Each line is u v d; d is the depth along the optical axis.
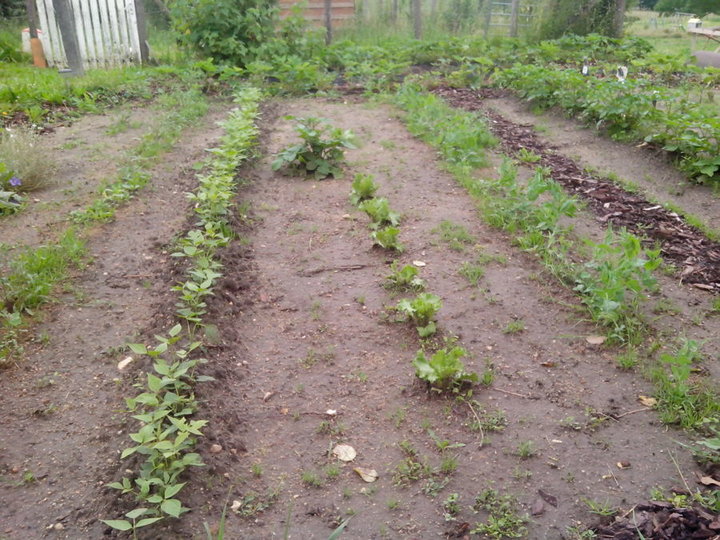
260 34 13.24
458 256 5.46
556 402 3.83
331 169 7.29
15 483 3.21
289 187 7.02
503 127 9.66
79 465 3.33
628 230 6.10
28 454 3.40
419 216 6.23
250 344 4.35
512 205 6.18
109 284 5.00
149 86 11.62
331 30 15.67
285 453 3.46
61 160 7.62
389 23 17.69
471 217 6.21
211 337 4.24
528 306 4.76
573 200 5.62
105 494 3.13
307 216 6.28
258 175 7.33
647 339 4.39
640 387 3.95
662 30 24.00
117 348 4.22
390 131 9.17
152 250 5.53
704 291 5.03
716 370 4.09
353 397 3.88
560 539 2.95
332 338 4.42
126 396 3.81
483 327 4.52
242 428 3.61
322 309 4.73
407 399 3.86
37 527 2.97
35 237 5.65
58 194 6.62
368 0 17.92
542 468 3.35
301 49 13.66
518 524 3.01
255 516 3.06
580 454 3.44
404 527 3.01
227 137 7.50
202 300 4.59
